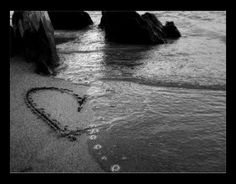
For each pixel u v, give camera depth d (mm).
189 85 6617
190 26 15766
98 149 4094
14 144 4121
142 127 4719
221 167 3746
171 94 6082
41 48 7641
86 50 10055
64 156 3910
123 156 3951
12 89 5977
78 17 15055
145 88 6406
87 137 4391
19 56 7836
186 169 3707
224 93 6117
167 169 3705
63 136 4371
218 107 5457
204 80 6969
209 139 4395
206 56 9359
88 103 5543
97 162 3807
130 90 6270
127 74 7387
